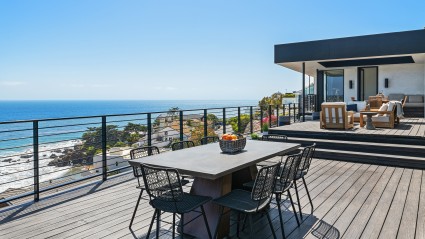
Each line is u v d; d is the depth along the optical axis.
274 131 8.45
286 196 4.12
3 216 3.45
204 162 2.97
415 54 9.33
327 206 3.74
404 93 12.45
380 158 6.12
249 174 3.68
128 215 3.49
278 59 11.12
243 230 3.09
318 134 7.74
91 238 2.90
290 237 2.91
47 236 2.94
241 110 9.17
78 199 4.04
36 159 3.97
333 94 13.87
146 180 2.67
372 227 3.12
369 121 8.11
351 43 9.91
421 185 4.63
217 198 2.83
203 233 2.98
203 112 7.50
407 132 7.14
